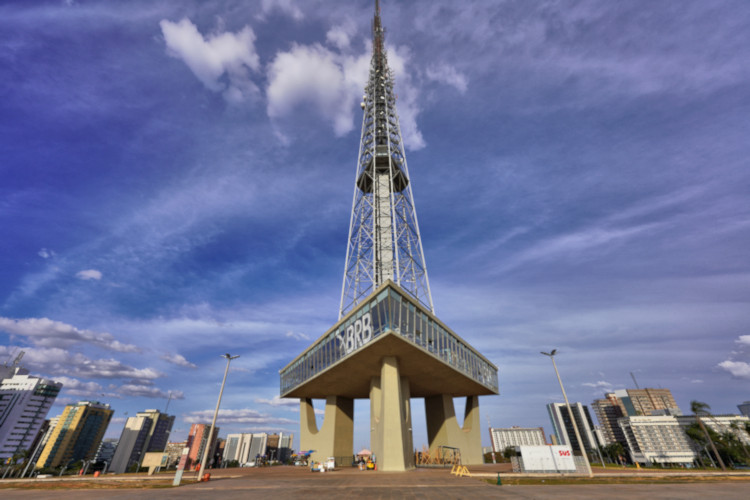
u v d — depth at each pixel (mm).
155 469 46062
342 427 65312
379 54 105938
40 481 38938
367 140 88438
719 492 24469
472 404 71062
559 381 39344
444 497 21734
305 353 63531
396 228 72875
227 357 40188
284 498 21812
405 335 43594
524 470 38000
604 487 27531
